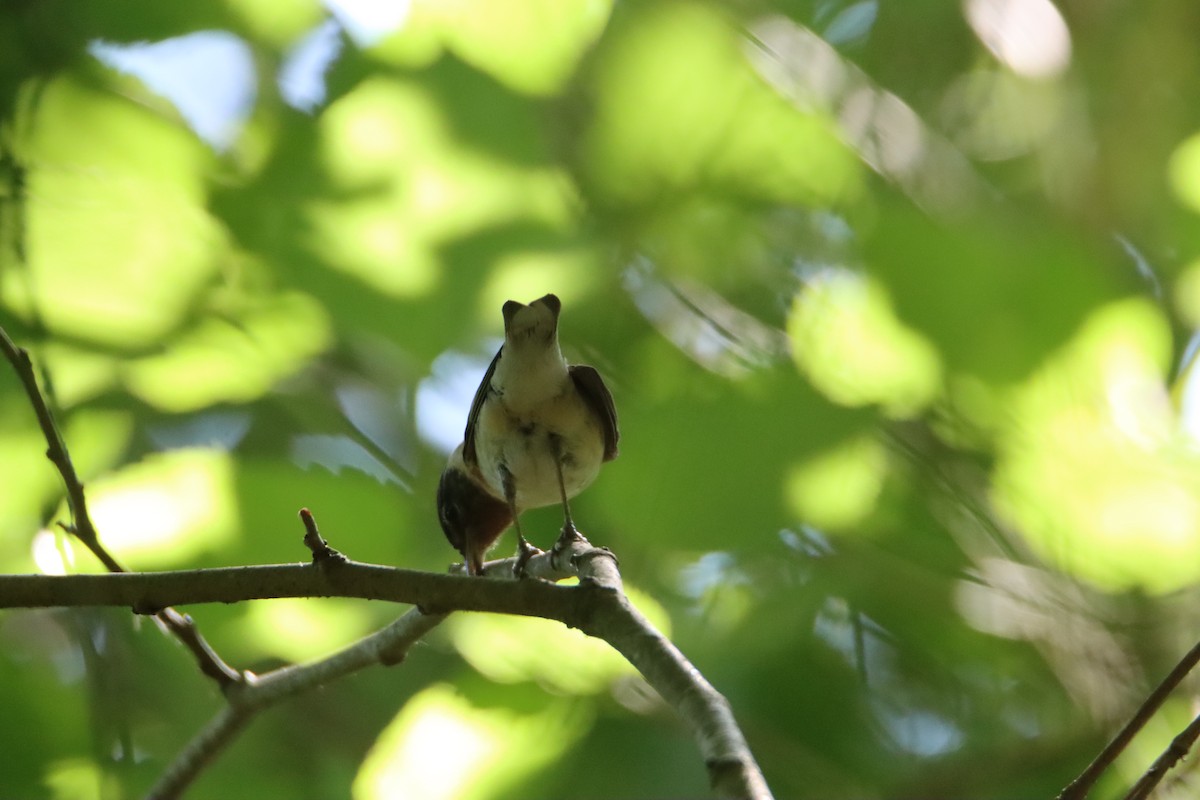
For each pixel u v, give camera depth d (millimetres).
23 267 6320
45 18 6348
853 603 6414
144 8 6355
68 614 6395
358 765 6441
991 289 6316
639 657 6133
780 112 6402
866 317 6328
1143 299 6316
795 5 6465
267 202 6379
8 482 6336
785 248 6414
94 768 6359
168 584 6156
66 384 6355
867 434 6316
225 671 6258
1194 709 6340
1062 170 6512
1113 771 6352
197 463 6336
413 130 6387
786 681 6434
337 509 6340
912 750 6445
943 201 6402
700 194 6418
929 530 6355
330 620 6344
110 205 6348
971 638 6445
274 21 6375
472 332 6402
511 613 6152
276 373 6395
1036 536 6344
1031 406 6328
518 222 6395
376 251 6387
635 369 6383
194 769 6254
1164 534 6332
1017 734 6457
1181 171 6426
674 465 6312
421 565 6391
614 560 6188
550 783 6320
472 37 6379
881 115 6430
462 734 6312
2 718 6359
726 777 6082
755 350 6363
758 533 6309
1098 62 6535
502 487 6250
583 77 6410
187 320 6367
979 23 6520
